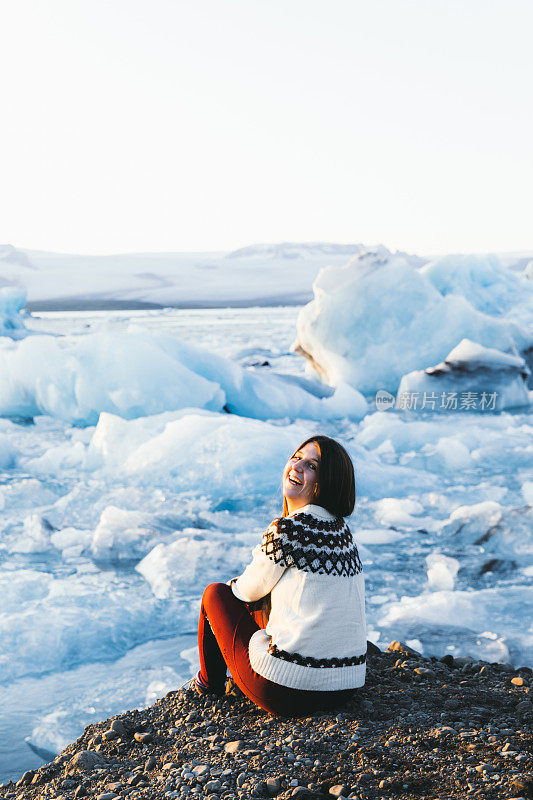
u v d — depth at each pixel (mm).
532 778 1932
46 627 4500
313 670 2324
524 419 14328
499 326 17594
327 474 2432
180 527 6945
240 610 2529
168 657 4266
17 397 14195
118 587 5367
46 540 6570
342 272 18156
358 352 17688
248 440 9250
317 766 2129
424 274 23266
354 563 2436
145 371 13094
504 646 4184
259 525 7219
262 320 58250
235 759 2238
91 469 9844
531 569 5668
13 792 2334
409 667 3172
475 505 7410
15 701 3699
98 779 2275
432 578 5480
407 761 2129
